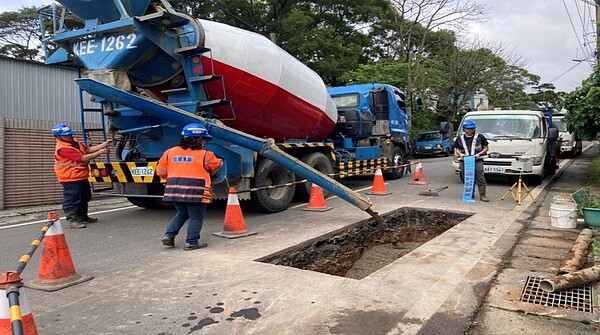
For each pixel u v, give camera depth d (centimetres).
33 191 1059
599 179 1309
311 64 2761
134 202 931
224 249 572
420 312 363
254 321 352
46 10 738
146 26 636
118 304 394
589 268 434
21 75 1173
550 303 388
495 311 368
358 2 3362
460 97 3722
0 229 766
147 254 558
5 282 273
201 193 564
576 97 1149
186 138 572
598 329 334
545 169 1448
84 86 657
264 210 827
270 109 824
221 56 712
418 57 3231
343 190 711
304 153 974
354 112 1146
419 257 517
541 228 672
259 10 2806
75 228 734
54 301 404
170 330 340
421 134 3078
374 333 328
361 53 3656
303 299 394
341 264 669
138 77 716
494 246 566
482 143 946
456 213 819
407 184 1255
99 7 645
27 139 1047
